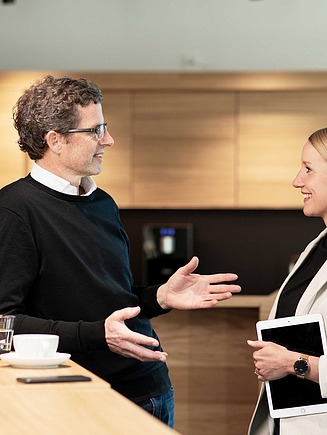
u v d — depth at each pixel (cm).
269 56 781
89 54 787
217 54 782
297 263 309
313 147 304
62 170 297
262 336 296
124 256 307
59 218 291
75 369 237
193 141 753
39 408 183
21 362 235
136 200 759
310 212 306
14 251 282
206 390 532
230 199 753
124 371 294
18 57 788
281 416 289
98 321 267
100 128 299
